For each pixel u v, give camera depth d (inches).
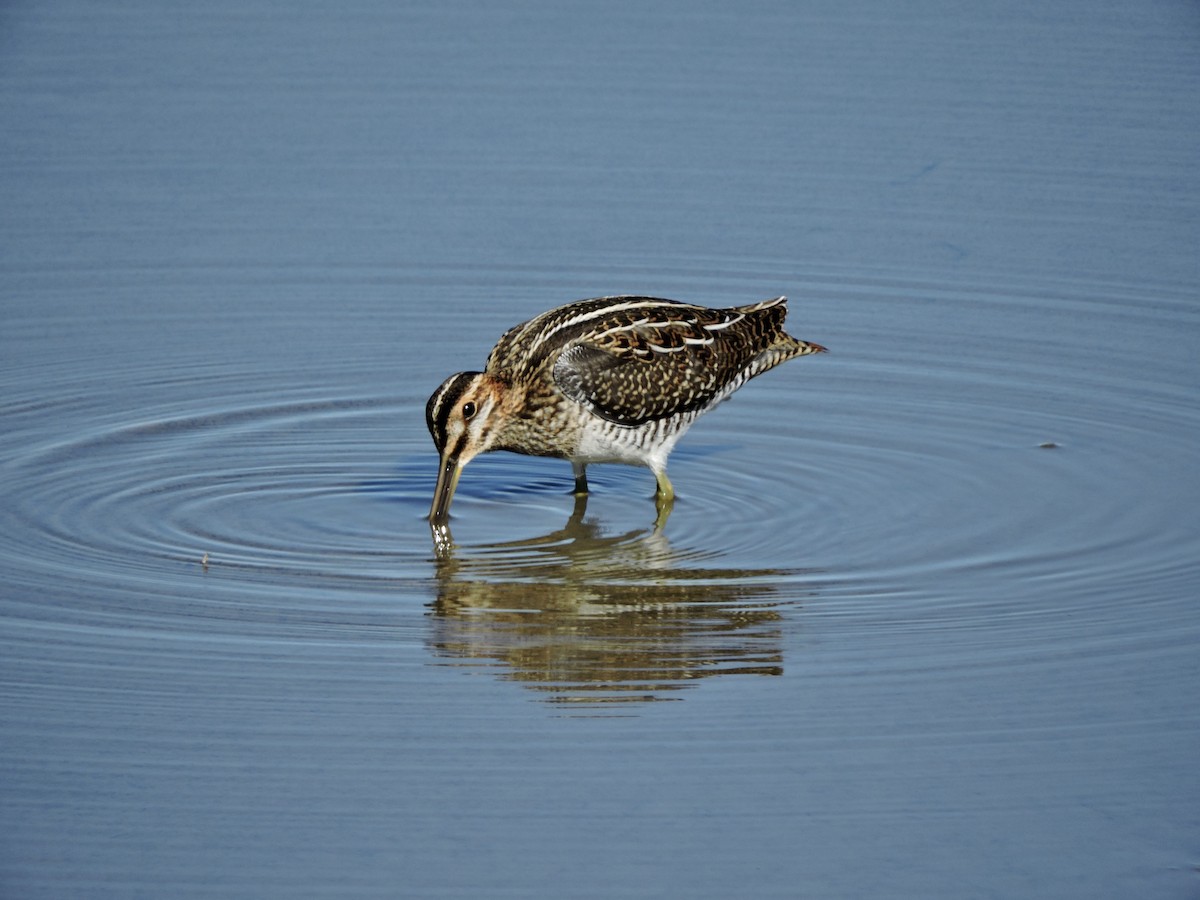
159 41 1026.1
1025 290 771.4
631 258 793.6
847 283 776.3
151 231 816.9
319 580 516.4
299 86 964.6
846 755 419.8
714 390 609.6
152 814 391.2
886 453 631.8
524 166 884.0
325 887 366.6
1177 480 600.1
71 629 475.2
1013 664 464.4
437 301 759.7
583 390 581.3
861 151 895.7
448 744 422.9
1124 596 506.6
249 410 663.1
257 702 439.2
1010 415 662.5
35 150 886.4
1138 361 706.2
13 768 406.3
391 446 638.5
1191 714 437.4
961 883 371.9
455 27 1051.9
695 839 385.7
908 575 524.1
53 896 362.3
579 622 491.8
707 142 904.3
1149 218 826.2
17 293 756.6
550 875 372.2
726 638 481.7
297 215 835.4
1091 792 404.5
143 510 565.9
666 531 564.1
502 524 571.8
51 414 649.0
